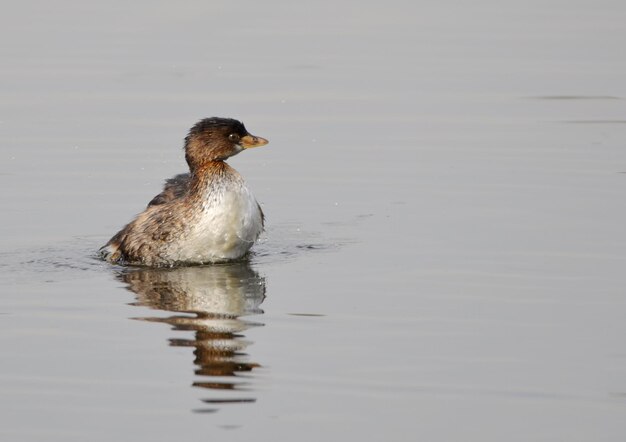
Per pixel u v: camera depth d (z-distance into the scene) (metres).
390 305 12.02
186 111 20.12
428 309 11.88
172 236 13.65
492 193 16.22
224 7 27.42
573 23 25.81
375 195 16.33
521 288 12.48
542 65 22.78
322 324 11.48
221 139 13.62
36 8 27.14
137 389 10.02
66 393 9.97
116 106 20.41
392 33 25.19
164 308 12.02
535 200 15.83
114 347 10.91
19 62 22.95
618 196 15.89
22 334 11.27
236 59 23.20
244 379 10.20
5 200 16.17
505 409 9.60
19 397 9.91
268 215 15.55
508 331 11.23
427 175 17.12
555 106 20.41
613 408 9.59
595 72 22.22
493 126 19.45
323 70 22.50
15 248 14.27
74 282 12.97
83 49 23.83
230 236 13.65
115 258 13.94
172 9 27.23
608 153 17.98
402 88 21.44
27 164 17.67
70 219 15.46
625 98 20.78
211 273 13.30
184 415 9.52
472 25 25.81
